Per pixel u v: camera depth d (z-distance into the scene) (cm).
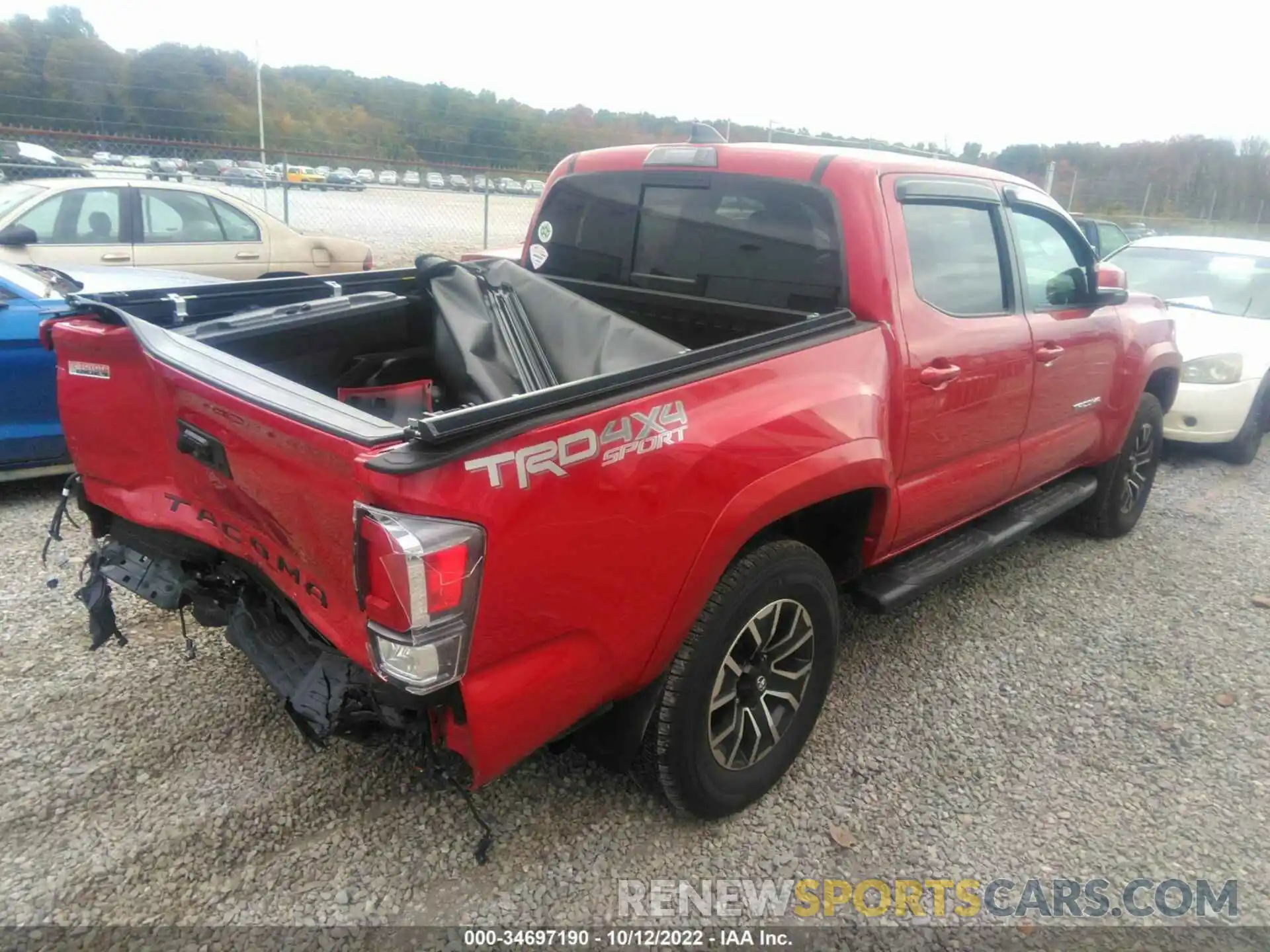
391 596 183
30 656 340
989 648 394
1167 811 294
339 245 930
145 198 788
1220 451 723
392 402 307
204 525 254
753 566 259
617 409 212
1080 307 414
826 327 281
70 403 279
